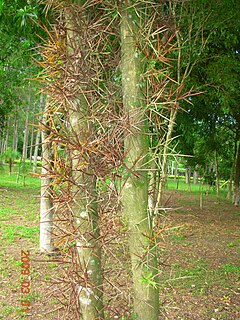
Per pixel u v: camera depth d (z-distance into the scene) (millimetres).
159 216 2256
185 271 5363
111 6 2203
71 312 2205
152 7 2219
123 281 3000
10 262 5309
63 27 2178
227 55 6695
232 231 8930
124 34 2184
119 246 2215
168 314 3803
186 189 21875
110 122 2107
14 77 6828
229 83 6742
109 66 2328
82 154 1961
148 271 2133
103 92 2283
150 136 2293
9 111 14031
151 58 2141
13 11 4051
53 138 2127
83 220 2105
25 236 6977
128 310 2436
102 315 2223
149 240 2074
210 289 4684
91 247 2086
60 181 2018
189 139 11016
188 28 4668
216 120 11570
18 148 31734
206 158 13750
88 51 2170
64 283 2326
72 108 2111
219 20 5188
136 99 2152
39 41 4512
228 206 14109
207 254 6559
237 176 14359
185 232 8461
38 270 4930
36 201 11836
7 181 17875
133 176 2131
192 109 9758
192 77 6809
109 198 2076
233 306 4148
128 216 2146
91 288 2145
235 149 15180
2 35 4828
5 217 8922
